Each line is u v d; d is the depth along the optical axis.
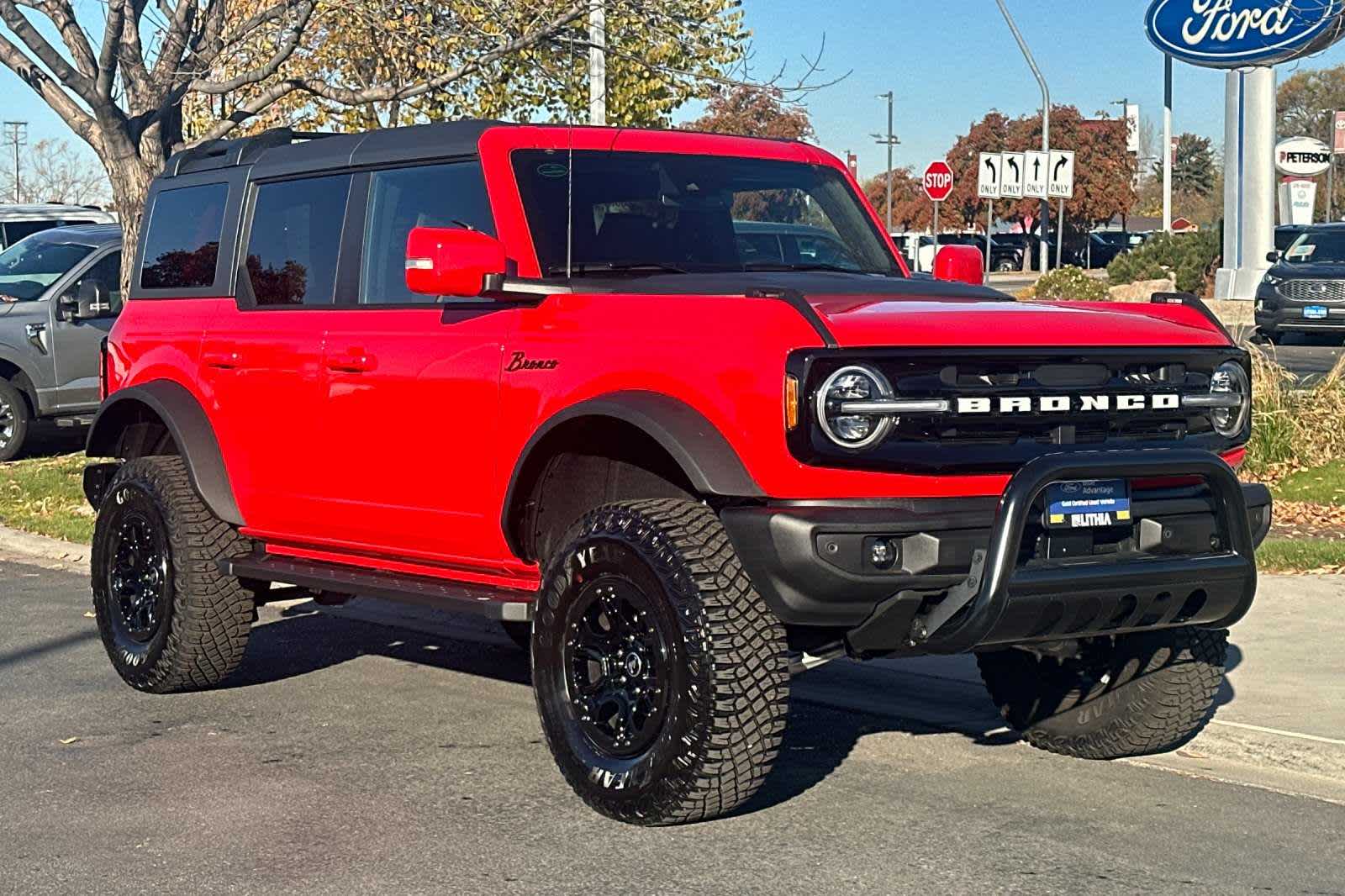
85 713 7.34
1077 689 6.45
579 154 6.59
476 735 6.92
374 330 6.64
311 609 9.77
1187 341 5.63
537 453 5.90
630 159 6.68
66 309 16.64
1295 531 11.23
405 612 9.59
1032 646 6.04
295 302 7.16
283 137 7.65
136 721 7.19
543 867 5.23
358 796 6.04
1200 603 5.43
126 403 7.90
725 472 5.20
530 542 6.12
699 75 14.21
